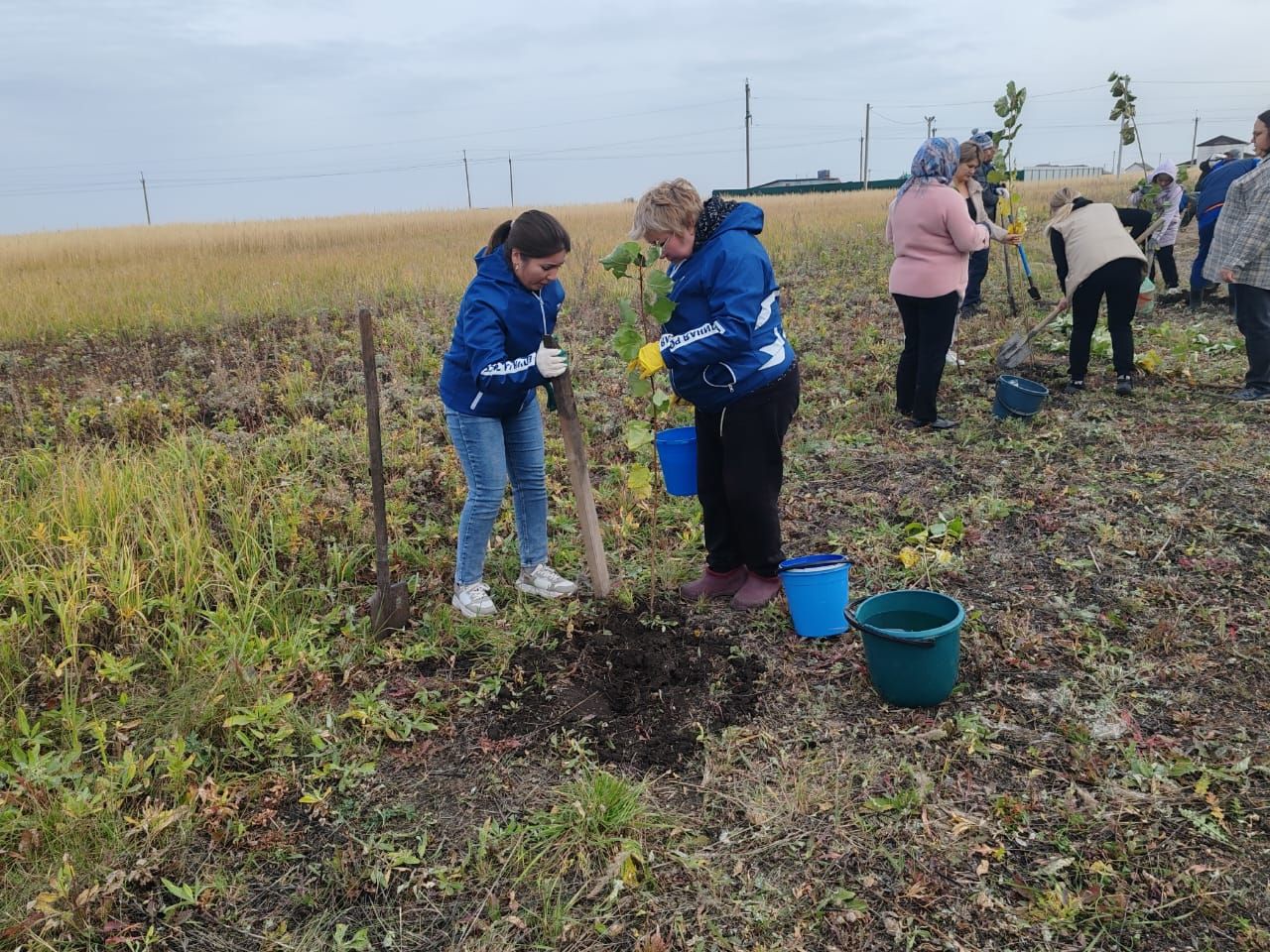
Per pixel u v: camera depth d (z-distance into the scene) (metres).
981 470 5.10
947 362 7.16
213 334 10.04
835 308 9.84
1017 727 2.96
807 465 5.36
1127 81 7.62
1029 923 2.23
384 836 2.61
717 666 3.37
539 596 3.92
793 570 3.43
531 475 3.82
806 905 2.33
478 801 2.75
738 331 3.20
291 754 2.96
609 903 2.36
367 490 5.02
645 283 3.26
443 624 3.66
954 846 2.48
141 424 6.38
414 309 10.78
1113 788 2.64
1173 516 4.30
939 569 4.00
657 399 3.50
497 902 2.36
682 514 4.70
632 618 3.74
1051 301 9.52
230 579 3.83
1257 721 2.91
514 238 3.22
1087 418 5.81
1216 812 2.51
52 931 2.30
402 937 2.29
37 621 3.54
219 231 28.95
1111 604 3.67
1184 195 9.84
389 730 3.04
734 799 2.70
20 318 11.30
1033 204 22.89
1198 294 8.83
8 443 6.05
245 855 2.56
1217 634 3.39
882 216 21.78
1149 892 2.30
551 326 3.55
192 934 2.32
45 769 2.79
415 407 6.57
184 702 3.14
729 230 3.27
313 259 17.38
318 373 7.98
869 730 2.98
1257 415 5.58
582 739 2.99
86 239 27.80
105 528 4.00
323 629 3.68
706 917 2.30
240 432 6.14
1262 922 2.19
